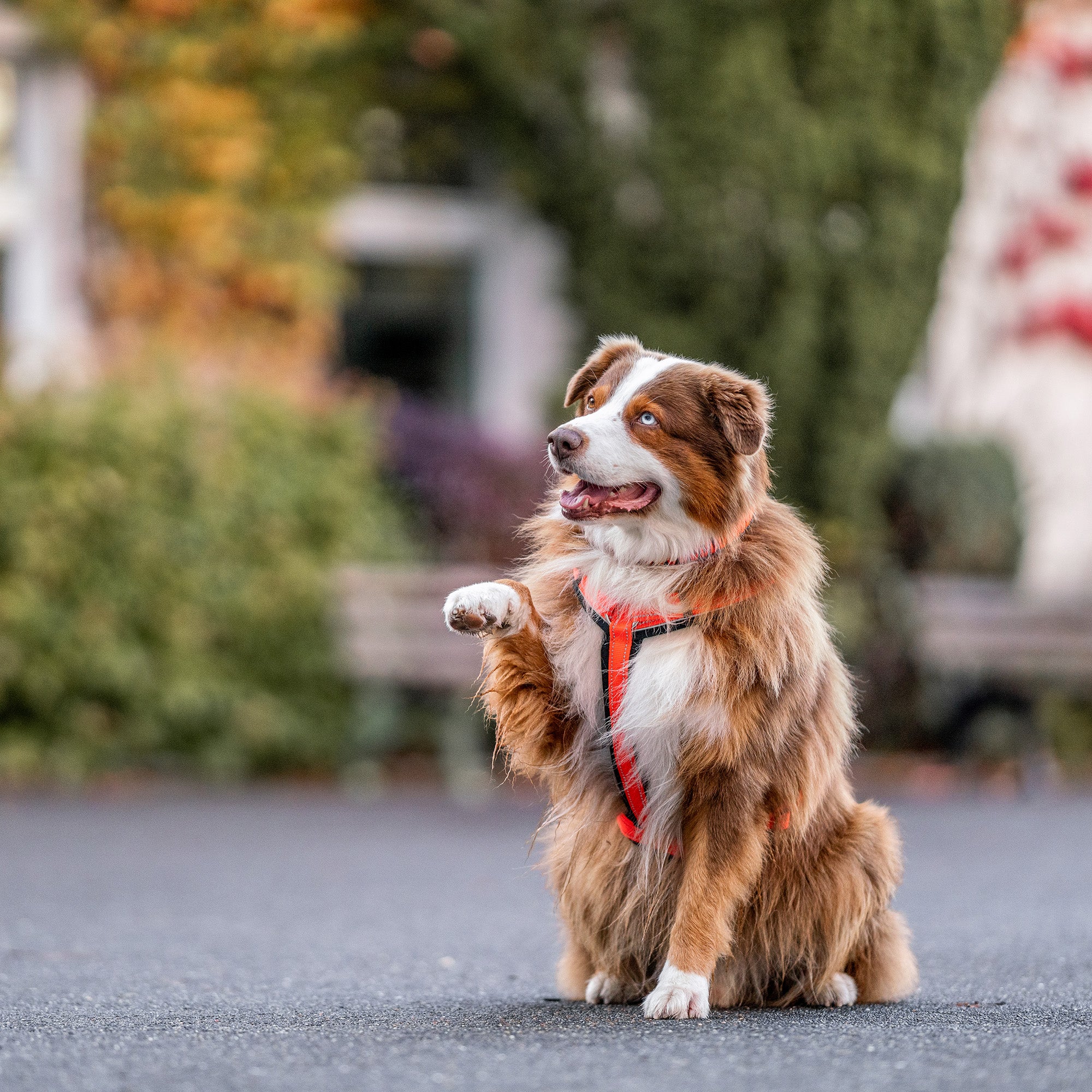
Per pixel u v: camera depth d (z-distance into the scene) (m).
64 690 13.45
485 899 9.10
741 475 5.83
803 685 5.71
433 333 18.34
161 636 13.61
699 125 15.99
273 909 8.70
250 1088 4.39
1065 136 18.86
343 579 13.62
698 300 16.38
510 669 5.85
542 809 13.05
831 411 16.09
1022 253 18.86
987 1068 4.60
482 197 18.28
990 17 16.02
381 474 15.35
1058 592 16.23
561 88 16.61
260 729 13.77
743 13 15.86
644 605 5.74
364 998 6.11
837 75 15.88
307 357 17.36
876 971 6.08
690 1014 5.49
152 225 17.00
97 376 14.30
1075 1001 5.92
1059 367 19.33
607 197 16.56
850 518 16.14
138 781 13.77
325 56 17.33
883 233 16.00
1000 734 15.56
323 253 17.53
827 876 5.87
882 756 15.59
